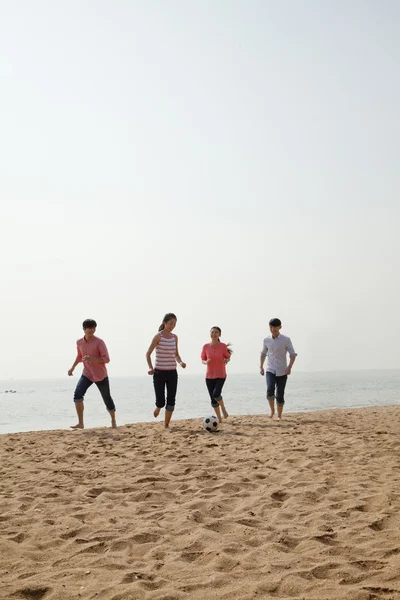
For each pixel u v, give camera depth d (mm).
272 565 3498
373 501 4891
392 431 9930
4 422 17438
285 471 6316
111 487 5754
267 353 12703
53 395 47438
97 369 11375
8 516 4730
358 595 3014
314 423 11625
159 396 11086
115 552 3852
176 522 4469
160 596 3080
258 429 10539
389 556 3594
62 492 5586
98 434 10250
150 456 7598
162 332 11156
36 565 3643
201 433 10109
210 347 12211
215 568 3502
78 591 3197
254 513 4680
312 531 4152
